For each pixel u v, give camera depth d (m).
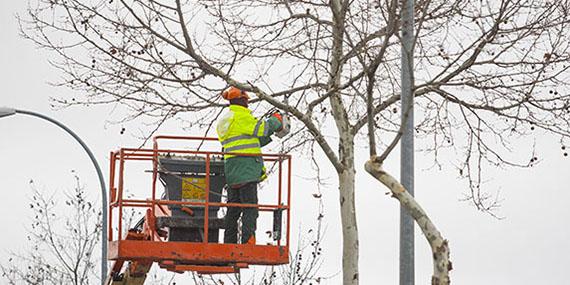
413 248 23.66
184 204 26.23
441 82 27.05
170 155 26.42
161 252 25.64
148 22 25.08
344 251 28.02
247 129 25.86
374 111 28.14
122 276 29.52
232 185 25.91
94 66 26.22
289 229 26.08
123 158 26.12
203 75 25.69
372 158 23.39
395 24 22.83
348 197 27.97
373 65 22.88
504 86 27.41
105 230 39.03
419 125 28.83
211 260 25.72
